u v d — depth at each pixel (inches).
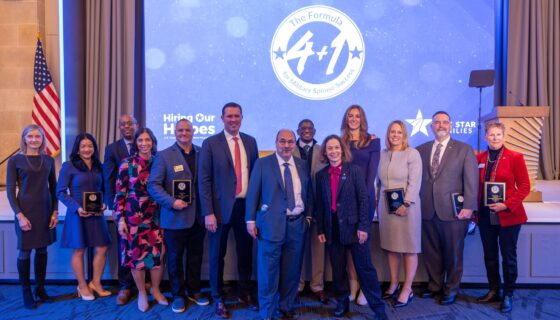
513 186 112.6
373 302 105.2
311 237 124.5
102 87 244.8
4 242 136.3
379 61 225.1
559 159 243.0
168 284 134.3
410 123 226.4
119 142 125.7
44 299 122.0
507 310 112.7
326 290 131.3
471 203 112.5
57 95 234.7
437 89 225.0
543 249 129.2
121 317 111.7
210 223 107.5
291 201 103.7
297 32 225.6
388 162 118.0
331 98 226.7
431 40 223.5
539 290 129.0
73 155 120.9
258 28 226.2
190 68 227.9
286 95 227.6
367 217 104.0
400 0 222.8
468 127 226.1
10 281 137.8
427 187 119.8
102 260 125.9
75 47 242.1
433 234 120.6
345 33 224.5
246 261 117.2
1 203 171.8
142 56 249.8
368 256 105.2
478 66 223.6
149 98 229.5
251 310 115.3
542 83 236.8
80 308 117.7
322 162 109.7
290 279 107.7
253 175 106.1
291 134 104.1
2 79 242.1
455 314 112.1
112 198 123.3
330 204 105.9
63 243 120.3
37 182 116.4
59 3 236.4
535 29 236.4
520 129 162.4
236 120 111.6
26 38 240.4
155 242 113.0
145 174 112.3
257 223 106.7
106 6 240.1
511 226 111.4
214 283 112.0
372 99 226.2
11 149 244.1
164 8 226.4
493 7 221.9
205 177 108.7
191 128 115.2
